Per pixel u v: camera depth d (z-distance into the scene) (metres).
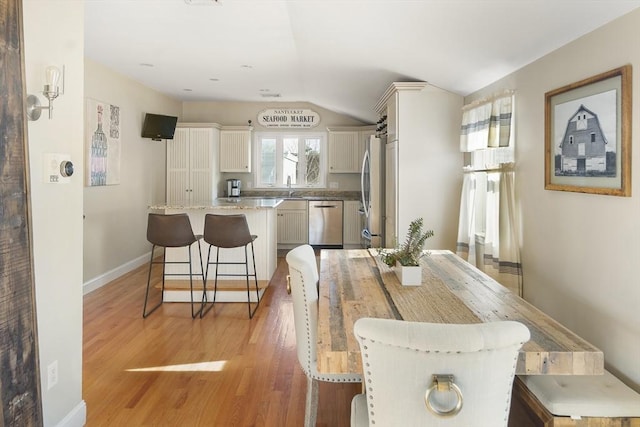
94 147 4.91
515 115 3.22
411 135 4.26
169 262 4.66
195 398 2.59
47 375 2.01
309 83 5.86
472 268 2.64
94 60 4.87
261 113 7.88
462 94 4.21
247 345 3.41
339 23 3.32
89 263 4.94
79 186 2.25
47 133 1.99
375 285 2.24
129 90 5.81
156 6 3.28
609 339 2.17
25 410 1.68
